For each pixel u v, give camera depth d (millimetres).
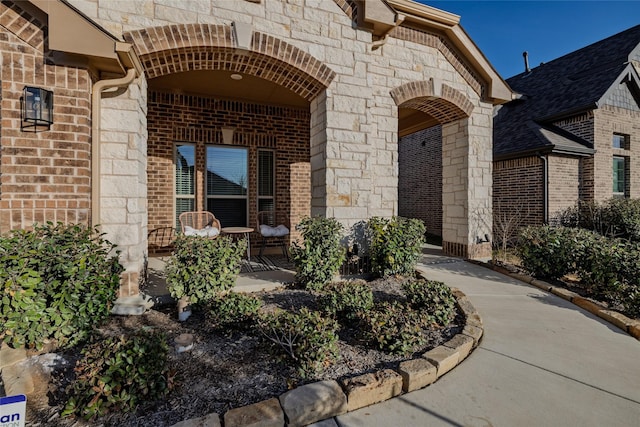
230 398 2117
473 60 6855
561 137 9492
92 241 3201
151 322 3447
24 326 2562
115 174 3896
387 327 2869
